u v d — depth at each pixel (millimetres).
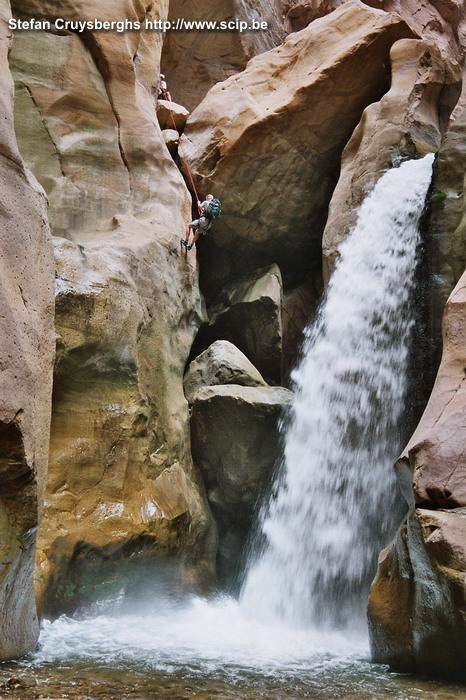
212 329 14391
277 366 13969
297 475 12062
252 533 12312
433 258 11141
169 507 10703
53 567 9180
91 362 10125
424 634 6742
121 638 8531
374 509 11227
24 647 7172
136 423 10484
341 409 12133
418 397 11008
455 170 11344
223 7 18281
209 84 18812
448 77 14398
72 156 12117
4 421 5875
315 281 15078
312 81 14367
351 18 15109
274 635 9539
